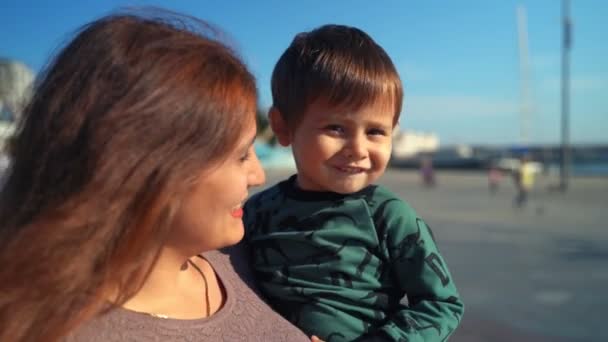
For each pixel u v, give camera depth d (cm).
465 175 4062
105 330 95
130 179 89
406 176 3841
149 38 97
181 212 102
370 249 137
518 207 1577
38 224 88
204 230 104
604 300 534
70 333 91
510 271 671
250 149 113
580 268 682
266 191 164
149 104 90
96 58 93
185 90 93
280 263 142
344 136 132
